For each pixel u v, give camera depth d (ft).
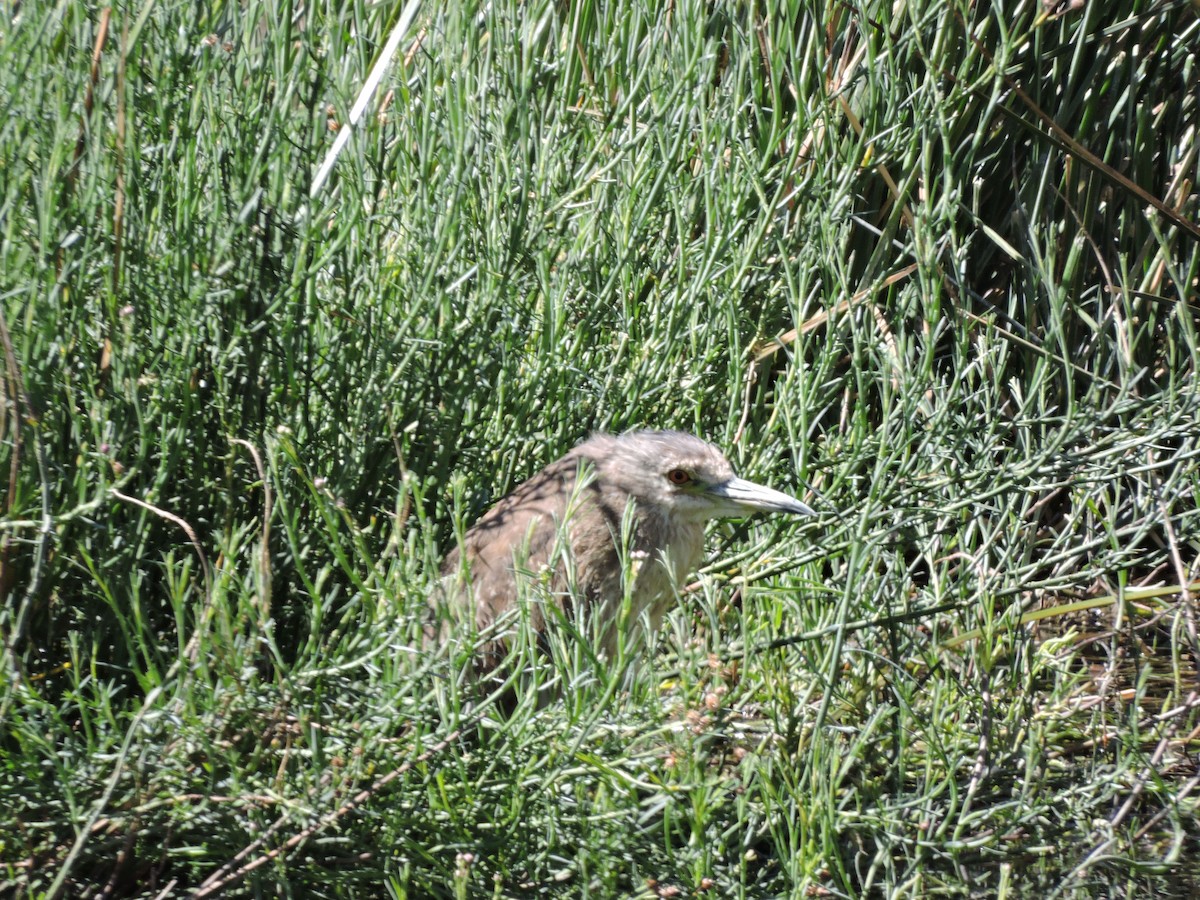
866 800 25.48
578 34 35.01
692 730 22.02
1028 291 34.63
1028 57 34.94
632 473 28.27
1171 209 34.60
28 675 22.41
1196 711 30.09
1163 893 25.44
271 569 25.16
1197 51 35.32
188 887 22.27
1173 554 29.40
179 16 26.09
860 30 33.30
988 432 30.37
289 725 22.02
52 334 23.15
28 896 20.48
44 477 20.77
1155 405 30.78
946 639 30.14
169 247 25.73
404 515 22.49
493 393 30.30
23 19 24.44
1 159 24.03
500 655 27.02
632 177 32.01
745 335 33.35
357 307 28.63
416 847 21.47
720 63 36.32
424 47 32.30
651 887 22.24
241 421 26.20
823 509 30.22
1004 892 22.80
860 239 35.32
